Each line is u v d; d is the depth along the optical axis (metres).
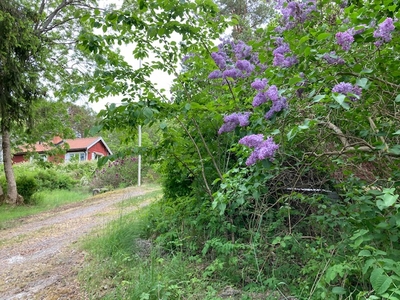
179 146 3.78
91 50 3.46
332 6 2.79
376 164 2.60
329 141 2.74
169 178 4.96
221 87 3.55
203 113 3.59
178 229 4.11
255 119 2.41
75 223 7.73
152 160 4.04
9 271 4.48
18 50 10.60
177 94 4.02
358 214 2.23
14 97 10.64
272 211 3.34
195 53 3.87
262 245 3.08
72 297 3.24
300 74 2.10
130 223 5.05
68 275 3.86
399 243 2.12
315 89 2.06
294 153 2.68
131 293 2.85
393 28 1.91
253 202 3.57
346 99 1.75
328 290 2.22
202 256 3.58
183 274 3.14
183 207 4.36
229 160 4.04
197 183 4.23
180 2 3.13
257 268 2.84
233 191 2.65
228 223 3.43
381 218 2.09
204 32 3.53
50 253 5.05
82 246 4.89
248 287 2.81
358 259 2.20
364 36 2.05
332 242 2.79
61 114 13.85
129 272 3.36
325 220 2.78
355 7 2.33
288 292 2.67
